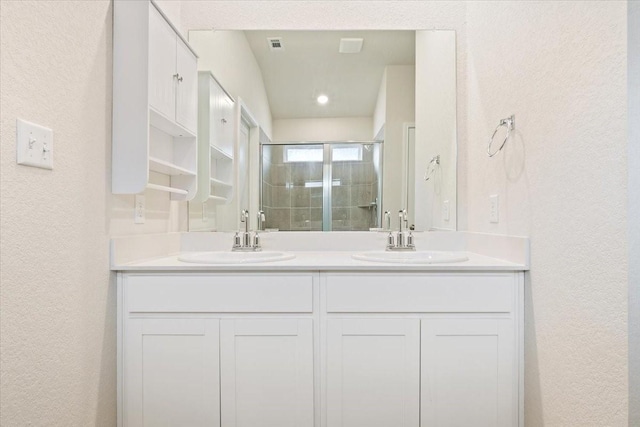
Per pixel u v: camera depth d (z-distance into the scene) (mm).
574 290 1123
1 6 898
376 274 1415
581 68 1085
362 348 1416
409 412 1405
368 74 2008
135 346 1415
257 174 2004
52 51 1073
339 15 1986
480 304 1406
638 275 907
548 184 1248
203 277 1415
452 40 1982
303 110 2018
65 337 1132
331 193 1999
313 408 1415
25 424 973
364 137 2006
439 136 1984
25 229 973
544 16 1264
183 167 1797
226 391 1410
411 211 1979
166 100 1516
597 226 1025
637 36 903
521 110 1414
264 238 1965
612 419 978
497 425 1404
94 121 1280
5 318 910
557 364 1205
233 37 1985
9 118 920
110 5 1377
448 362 1408
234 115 1995
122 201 1457
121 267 1386
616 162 957
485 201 1732
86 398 1238
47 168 1050
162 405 1412
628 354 925
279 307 1416
